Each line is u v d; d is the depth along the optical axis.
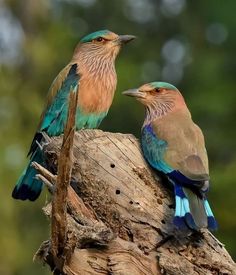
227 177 25.23
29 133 27.11
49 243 10.96
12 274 24.62
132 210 11.44
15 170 25.17
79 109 14.28
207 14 34.50
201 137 12.48
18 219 25.47
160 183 11.81
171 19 34.72
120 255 10.99
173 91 13.55
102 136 11.98
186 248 11.31
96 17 33.84
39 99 27.97
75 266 10.89
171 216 11.46
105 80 14.63
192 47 34.50
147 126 12.64
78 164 11.62
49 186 11.01
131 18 34.38
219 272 11.31
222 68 32.81
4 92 27.69
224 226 24.94
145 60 34.34
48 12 30.55
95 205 11.49
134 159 11.92
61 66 30.44
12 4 30.11
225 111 30.55
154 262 11.12
